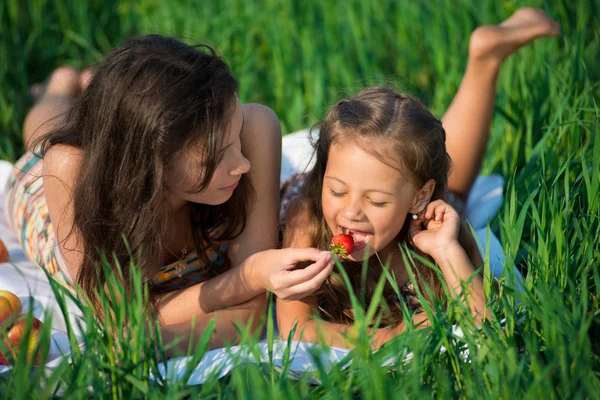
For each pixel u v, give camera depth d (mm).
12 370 2176
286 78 5168
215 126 2455
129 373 2160
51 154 2734
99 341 2236
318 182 2869
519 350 2436
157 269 2814
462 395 2172
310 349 2160
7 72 5219
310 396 2213
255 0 5953
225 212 2953
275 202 3031
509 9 5203
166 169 2531
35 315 2908
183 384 2182
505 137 4230
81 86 4059
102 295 2307
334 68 5156
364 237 2697
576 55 4145
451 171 3416
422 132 2672
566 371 2105
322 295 2959
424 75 5238
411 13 5484
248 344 2291
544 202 2740
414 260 2908
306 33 5441
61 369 2031
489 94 3602
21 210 3453
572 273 2609
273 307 3209
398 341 2246
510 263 2523
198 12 6062
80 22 5828
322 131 2766
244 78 5152
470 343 2229
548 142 3770
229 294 2852
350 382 2104
